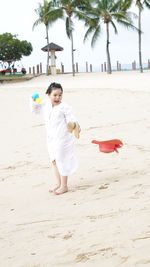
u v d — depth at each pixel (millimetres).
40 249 4438
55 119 6141
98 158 7945
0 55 54375
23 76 45844
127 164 7312
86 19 47062
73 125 6078
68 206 5523
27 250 4453
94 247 4328
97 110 14852
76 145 9289
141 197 5480
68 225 4918
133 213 4992
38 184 6711
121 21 46469
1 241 4715
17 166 8078
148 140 9234
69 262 4148
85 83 28969
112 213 5086
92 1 47281
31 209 5590
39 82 37562
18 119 14531
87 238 4527
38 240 4641
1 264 4238
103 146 6355
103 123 12133
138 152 8125
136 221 4762
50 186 6531
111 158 7844
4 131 12484
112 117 13117
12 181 7051
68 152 6141
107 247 4297
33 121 13766
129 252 4164
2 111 16828
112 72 51375
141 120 12086
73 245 4426
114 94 18188
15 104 18406
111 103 16094
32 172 7508
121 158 7773
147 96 16906
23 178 7172
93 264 4059
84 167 7391
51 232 4789
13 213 5523
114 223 4793
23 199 6059
